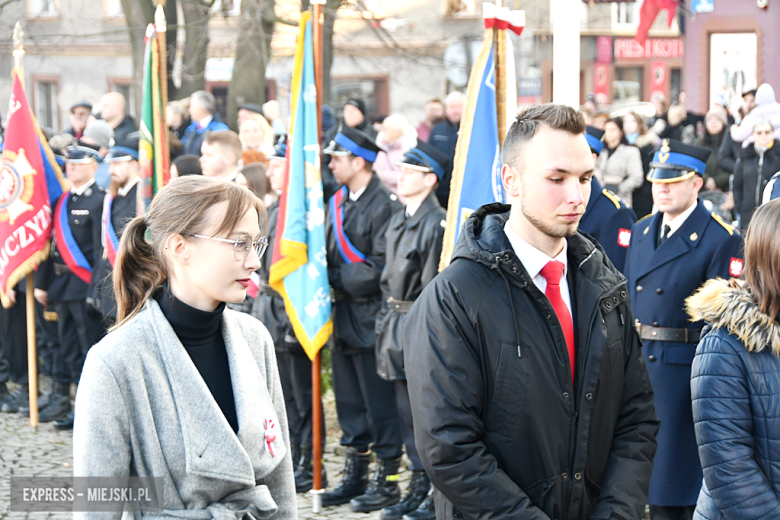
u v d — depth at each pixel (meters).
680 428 3.81
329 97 10.02
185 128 8.95
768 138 7.31
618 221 4.36
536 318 2.16
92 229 6.11
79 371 6.34
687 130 9.91
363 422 4.67
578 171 2.11
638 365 2.35
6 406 6.77
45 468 5.16
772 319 2.31
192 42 10.73
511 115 3.93
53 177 6.27
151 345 1.92
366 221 4.54
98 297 5.86
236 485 1.95
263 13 10.02
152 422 1.88
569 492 2.18
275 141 7.89
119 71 18.17
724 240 3.79
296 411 4.86
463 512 2.12
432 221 4.11
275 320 4.80
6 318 6.75
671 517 3.87
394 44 12.73
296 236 4.38
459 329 2.15
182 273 1.96
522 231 2.23
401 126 7.04
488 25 3.86
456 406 2.12
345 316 4.58
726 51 13.75
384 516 4.32
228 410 2.01
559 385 2.16
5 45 12.98
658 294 3.88
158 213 1.97
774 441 2.29
